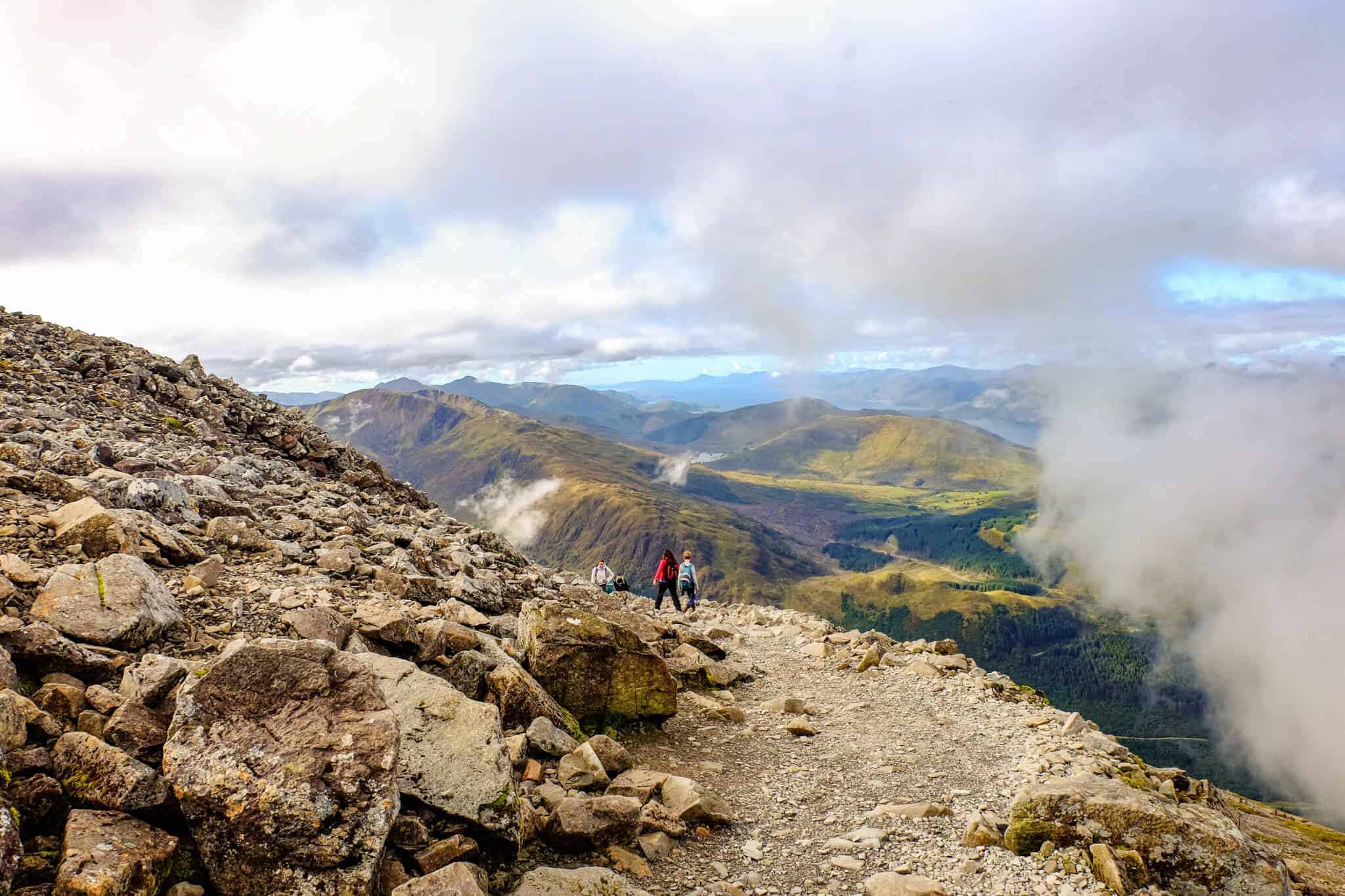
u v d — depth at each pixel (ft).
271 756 26.03
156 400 122.42
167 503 61.05
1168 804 40.83
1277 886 36.81
